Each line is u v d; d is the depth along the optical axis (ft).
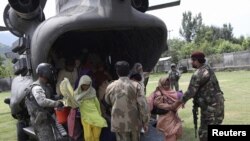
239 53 98.73
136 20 14.83
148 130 15.88
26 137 19.16
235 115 26.58
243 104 31.96
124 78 13.15
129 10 14.66
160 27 16.10
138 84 13.19
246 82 55.88
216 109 14.61
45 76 12.92
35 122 12.85
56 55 17.15
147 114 13.08
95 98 13.96
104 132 14.65
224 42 156.15
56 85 16.51
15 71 18.21
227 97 37.73
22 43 16.85
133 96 12.96
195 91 14.48
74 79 16.58
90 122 13.48
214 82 14.67
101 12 14.46
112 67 19.08
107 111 15.89
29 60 16.56
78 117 13.94
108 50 18.72
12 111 18.28
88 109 13.67
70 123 13.84
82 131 14.21
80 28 14.34
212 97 14.60
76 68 16.74
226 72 95.66
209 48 154.81
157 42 17.43
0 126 30.04
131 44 18.03
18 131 19.08
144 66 18.56
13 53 19.19
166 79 15.01
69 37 17.11
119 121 12.81
